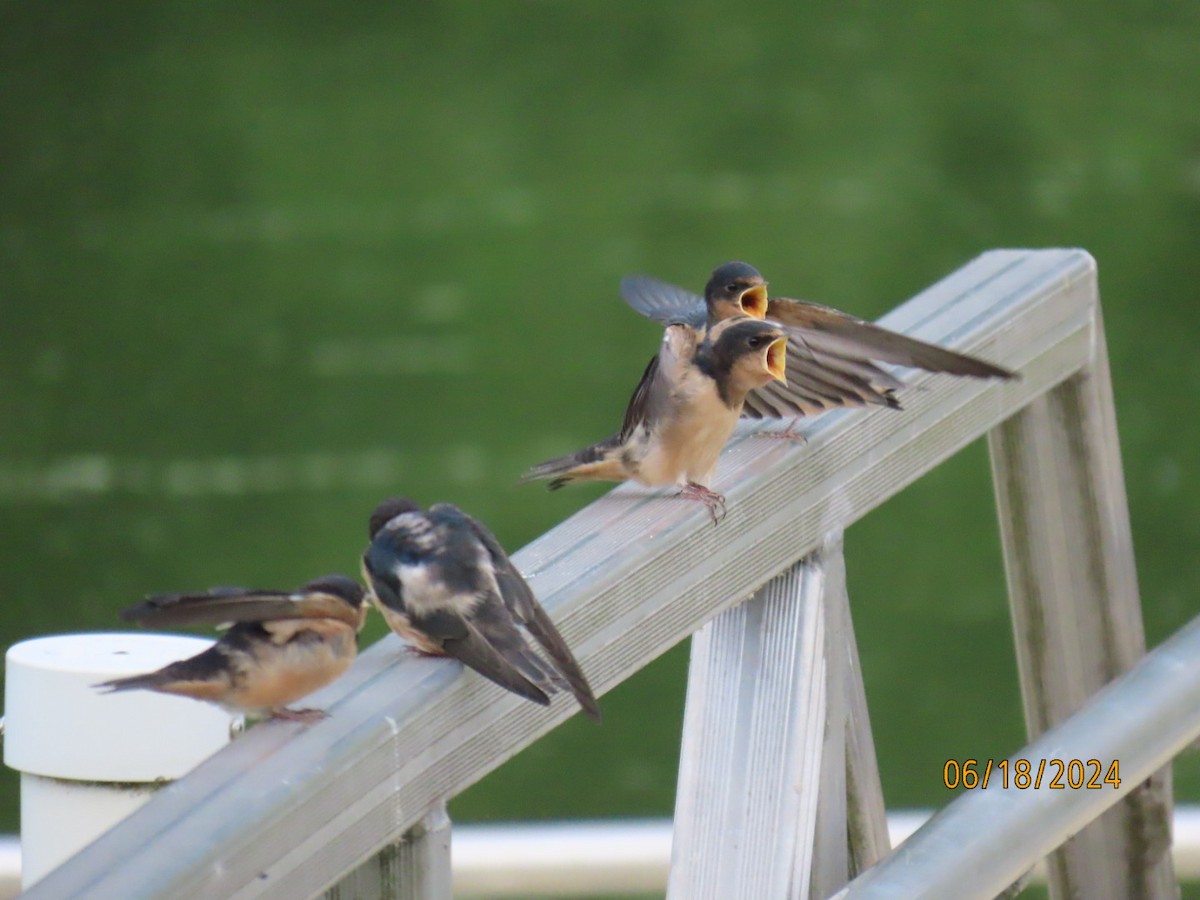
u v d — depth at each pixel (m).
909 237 31.45
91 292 29.36
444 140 37.88
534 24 42.94
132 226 33.38
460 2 43.06
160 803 2.61
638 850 3.97
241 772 2.68
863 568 18.61
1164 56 40.12
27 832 3.72
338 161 36.94
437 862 2.93
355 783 2.76
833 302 28.45
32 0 40.72
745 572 3.47
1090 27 41.09
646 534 3.29
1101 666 4.31
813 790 3.48
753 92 39.72
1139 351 25.83
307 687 3.15
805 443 3.57
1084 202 32.84
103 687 3.13
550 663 2.95
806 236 31.62
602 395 24.80
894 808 12.88
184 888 2.50
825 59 40.53
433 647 2.99
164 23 41.53
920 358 3.73
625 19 42.44
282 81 39.84
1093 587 4.28
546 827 4.06
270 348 26.84
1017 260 4.24
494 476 21.47
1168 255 30.03
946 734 14.26
